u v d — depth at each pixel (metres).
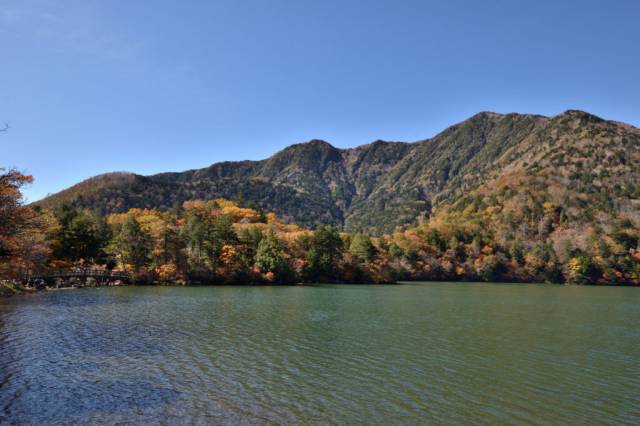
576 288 147.50
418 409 24.94
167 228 119.94
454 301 86.81
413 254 188.62
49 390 26.52
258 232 136.25
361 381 29.75
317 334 45.91
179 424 21.94
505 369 33.69
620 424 23.47
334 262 143.75
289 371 31.70
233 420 22.64
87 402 24.66
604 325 57.03
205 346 38.78
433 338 45.12
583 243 199.62
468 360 36.22
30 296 76.31
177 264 115.38
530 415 24.47
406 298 91.31
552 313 69.88
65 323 48.75
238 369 31.86
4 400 24.73
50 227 98.50
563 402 26.61
